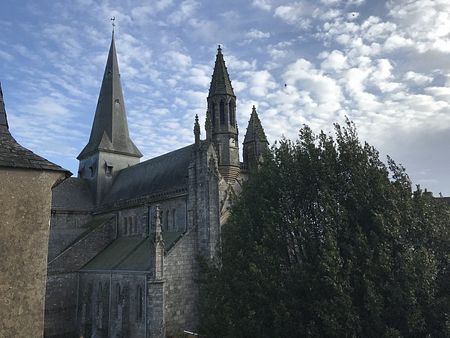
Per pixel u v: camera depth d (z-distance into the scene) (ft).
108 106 214.69
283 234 83.46
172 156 169.37
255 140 157.28
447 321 62.28
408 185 83.20
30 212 39.47
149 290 119.75
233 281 81.76
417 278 66.03
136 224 165.68
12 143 41.11
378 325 65.41
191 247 131.95
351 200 78.43
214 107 152.56
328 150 85.56
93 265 160.45
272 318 75.20
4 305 36.70
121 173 202.08
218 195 134.21
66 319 158.81
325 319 65.16
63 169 42.09
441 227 76.89
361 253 70.69
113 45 226.58
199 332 89.71
